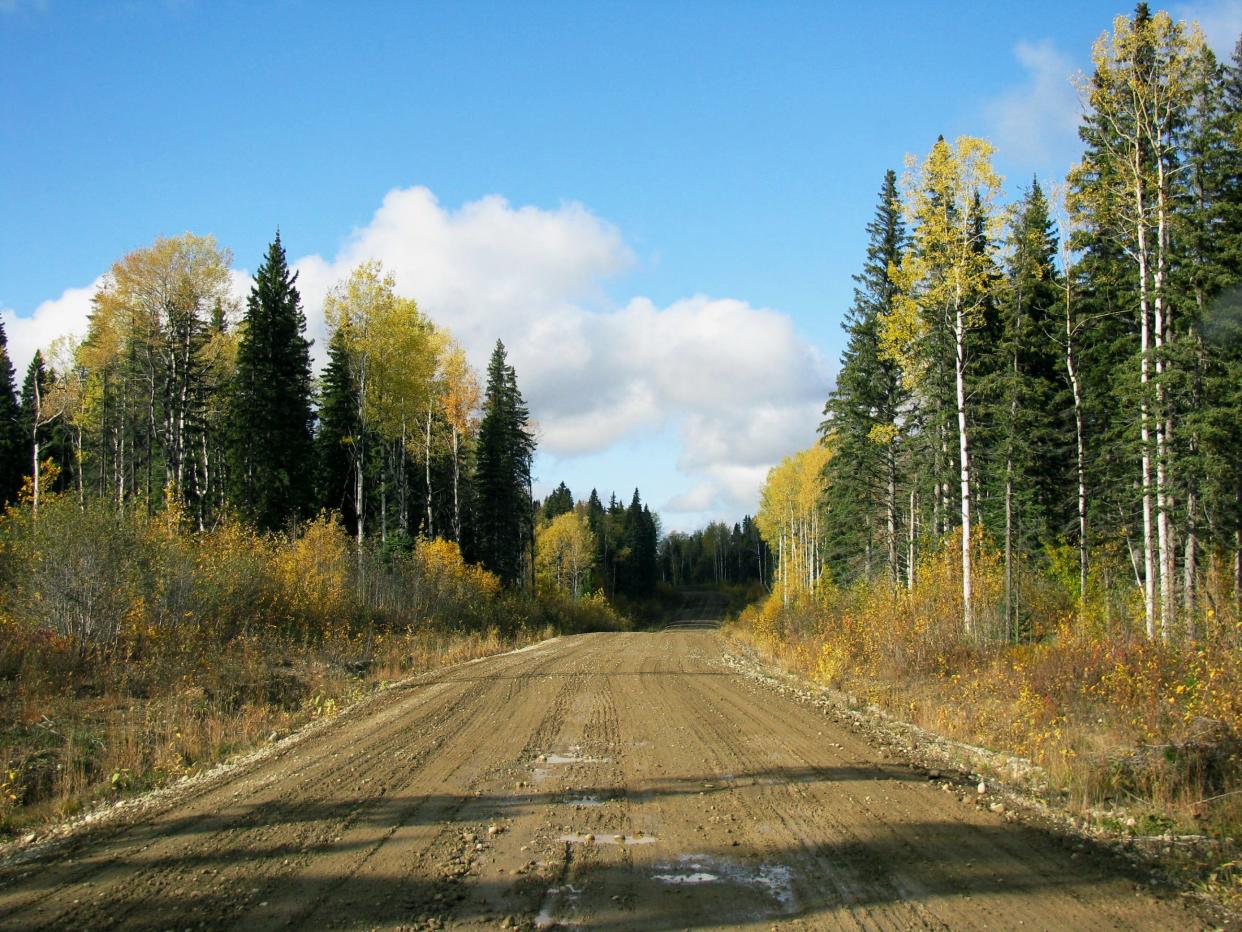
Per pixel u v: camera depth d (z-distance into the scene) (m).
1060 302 28.02
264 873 6.11
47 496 18.77
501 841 6.87
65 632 16.16
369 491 43.78
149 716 12.37
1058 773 8.99
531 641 38.03
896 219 33.41
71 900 5.62
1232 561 22.31
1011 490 26.78
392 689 17.78
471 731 12.29
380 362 34.78
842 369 34.88
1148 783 8.48
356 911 5.34
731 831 7.11
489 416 56.81
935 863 6.23
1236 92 21.88
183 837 7.08
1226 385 19.86
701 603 134.62
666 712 14.15
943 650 19.30
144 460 42.72
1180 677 12.43
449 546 40.62
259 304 37.38
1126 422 23.81
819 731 12.28
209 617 19.73
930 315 23.16
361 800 8.25
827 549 46.72
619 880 5.91
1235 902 5.42
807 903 5.45
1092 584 26.59
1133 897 5.52
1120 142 20.56
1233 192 21.52
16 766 9.58
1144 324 20.34
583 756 10.41
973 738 11.97
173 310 35.25
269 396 36.75
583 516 103.44
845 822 7.37
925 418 29.61
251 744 11.78
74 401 42.31
